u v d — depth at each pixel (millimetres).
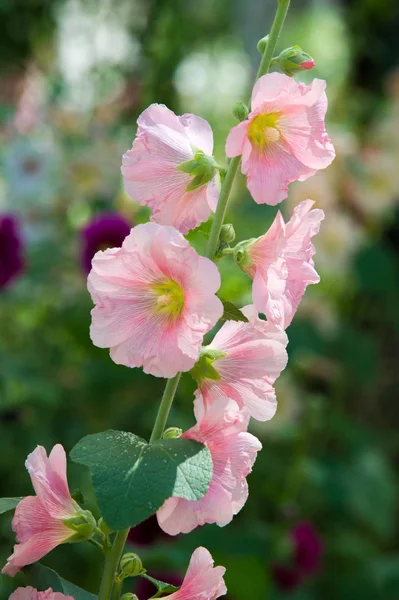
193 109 3512
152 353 1148
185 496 1109
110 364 2381
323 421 2586
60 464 1188
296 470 2432
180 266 1134
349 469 2486
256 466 2480
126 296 1163
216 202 1224
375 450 2658
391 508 2498
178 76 3178
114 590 1214
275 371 1204
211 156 1218
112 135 2781
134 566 1207
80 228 2514
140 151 1211
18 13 3732
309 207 1189
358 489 2441
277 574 2176
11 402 2342
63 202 2693
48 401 2289
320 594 2371
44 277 2570
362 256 2611
